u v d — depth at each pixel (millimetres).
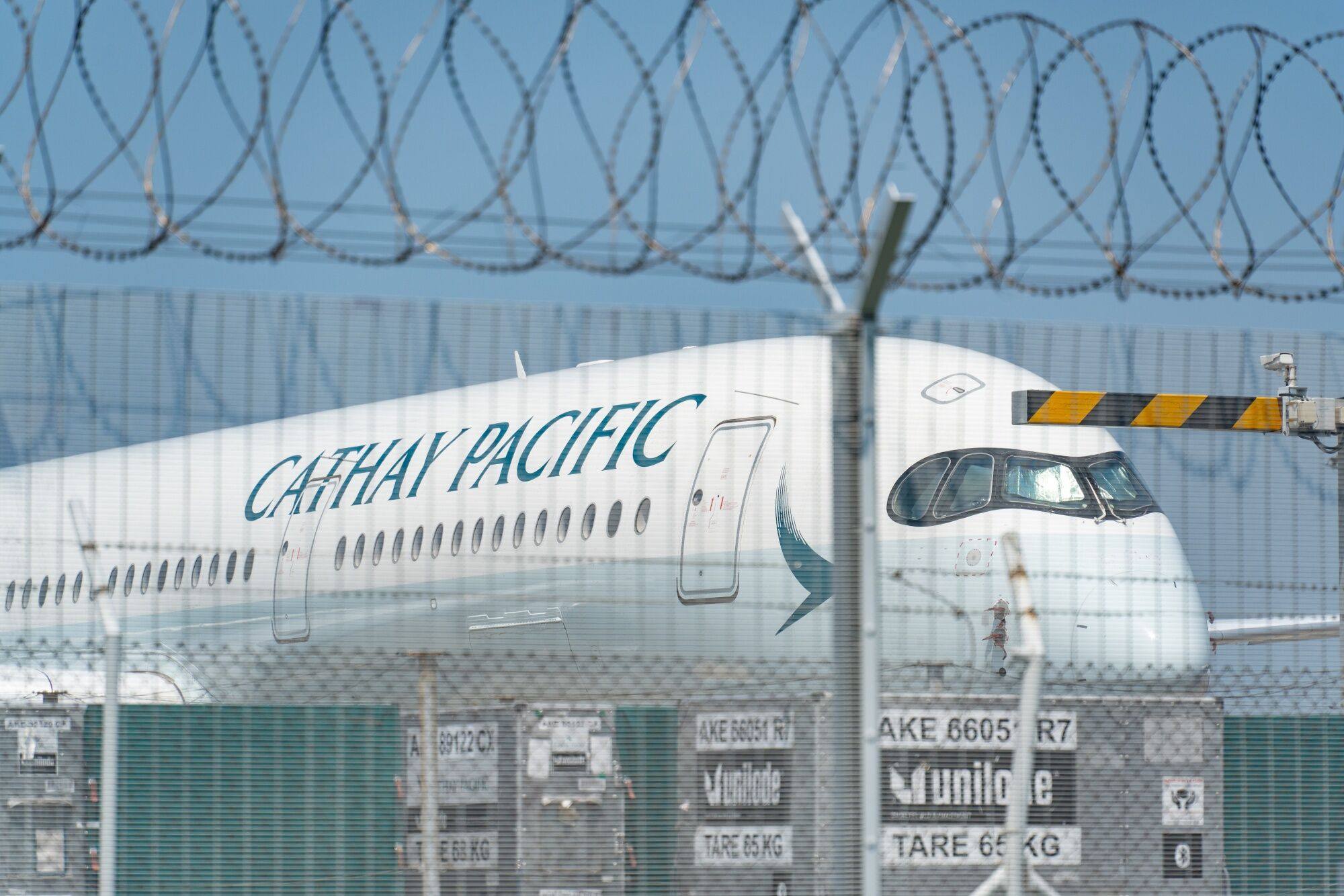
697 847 28969
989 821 29328
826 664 29016
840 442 26859
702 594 43594
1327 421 31406
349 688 30609
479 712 29719
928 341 28938
